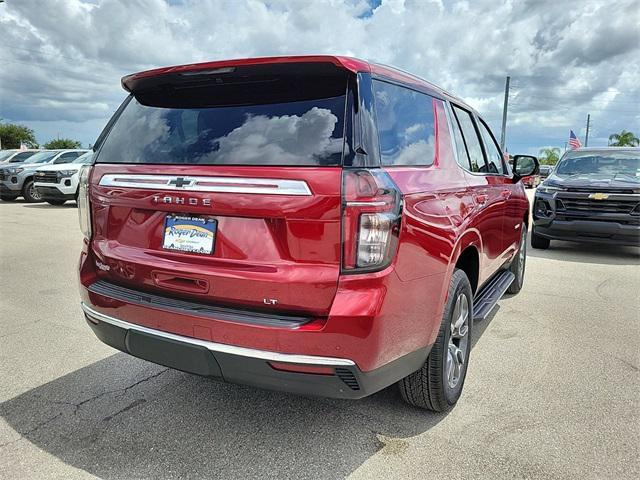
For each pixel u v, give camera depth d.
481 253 3.51
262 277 2.20
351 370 2.15
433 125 3.07
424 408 2.97
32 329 4.36
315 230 2.12
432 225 2.53
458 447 2.64
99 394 3.20
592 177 8.34
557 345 4.12
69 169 15.09
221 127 2.46
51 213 13.48
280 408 3.04
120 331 2.60
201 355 2.33
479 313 3.67
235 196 2.25
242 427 2.82
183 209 2.40
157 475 2.40
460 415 2.97
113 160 2.77
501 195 4.09
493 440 2.71
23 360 3.71
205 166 2.36
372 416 2.94
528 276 6.67
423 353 2.57
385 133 2.48
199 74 2.56
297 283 2.15
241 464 2.49
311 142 2.22
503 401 3.15
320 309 2.14
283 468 2.46
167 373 3.51
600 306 5.26
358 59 2.41
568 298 5.57
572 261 7.75
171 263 2.45
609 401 3.16
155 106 2.77
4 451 2.58
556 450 2.62
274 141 2.29
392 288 2.20
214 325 2.26
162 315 2.41
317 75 2.38
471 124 3.92
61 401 3.11
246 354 2.20
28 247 8.33
